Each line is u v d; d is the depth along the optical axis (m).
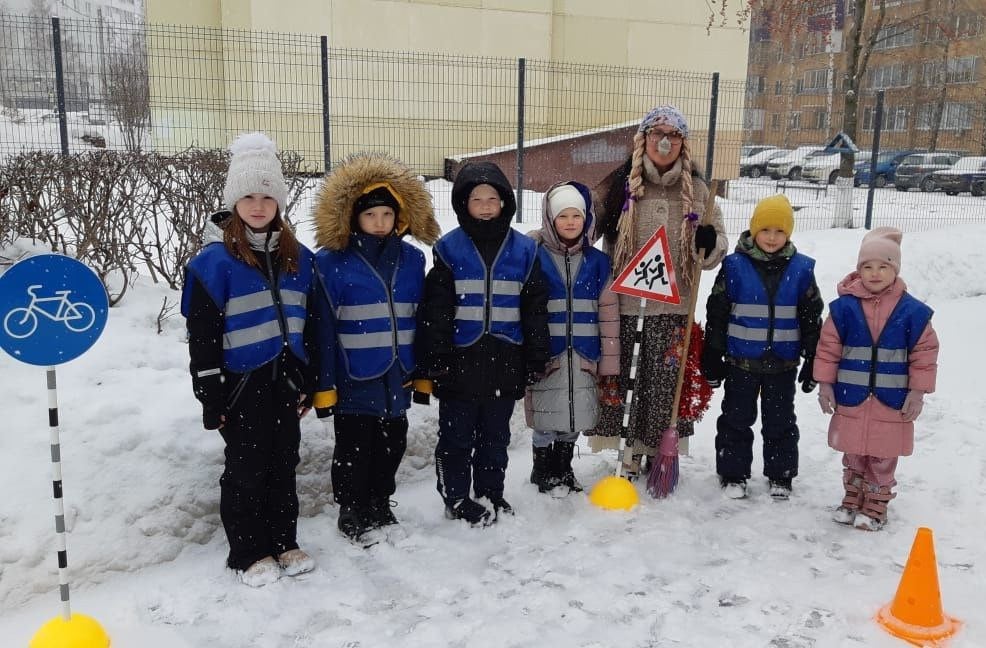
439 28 16.88
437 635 2.94
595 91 16.05
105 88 12.37
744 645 2.89
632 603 3.18
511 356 3.73
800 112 48.47
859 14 14.19
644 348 4.22
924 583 2.93
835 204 13.14
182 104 13.89
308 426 4.03
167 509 3.44
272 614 3.07
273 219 3.23
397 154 15.85
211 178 5.57
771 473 4.23
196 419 3.79
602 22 18.17
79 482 3.31
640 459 4.48
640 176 4.13
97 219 4.95
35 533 3.11
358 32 16.22
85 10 41.88
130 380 4.00
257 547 3.32
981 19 38.50
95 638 2.77
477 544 3.67
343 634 2.95
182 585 3.22
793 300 4.05
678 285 4.21
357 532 3.65
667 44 18.81
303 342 3.37
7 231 4.92
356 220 3.54
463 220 3.73
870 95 40.22
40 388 3.75
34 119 10.39
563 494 4.15
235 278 3.13
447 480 3.83
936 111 39.62
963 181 19.95
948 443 4.85
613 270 4.18
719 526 3.88
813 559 3.54
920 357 3.70
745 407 4.16
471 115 16.52
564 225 3.92
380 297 3.52
